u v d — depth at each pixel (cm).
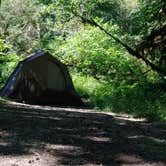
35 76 1706
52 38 3080
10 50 3219
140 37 2081
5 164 616
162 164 643
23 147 723
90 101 1861
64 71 1752
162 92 1695
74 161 641
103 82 2200
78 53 2275
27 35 3578
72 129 933
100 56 2212
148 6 1948
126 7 3184
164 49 1934
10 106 1430
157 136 897
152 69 1947
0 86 2106
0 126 929
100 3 2444
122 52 2178
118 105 1556
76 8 2216
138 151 721
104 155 684
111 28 2291
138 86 1844
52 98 1702
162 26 1933
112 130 948
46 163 627
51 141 781
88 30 2305
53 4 2219
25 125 956
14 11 3762
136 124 1107
